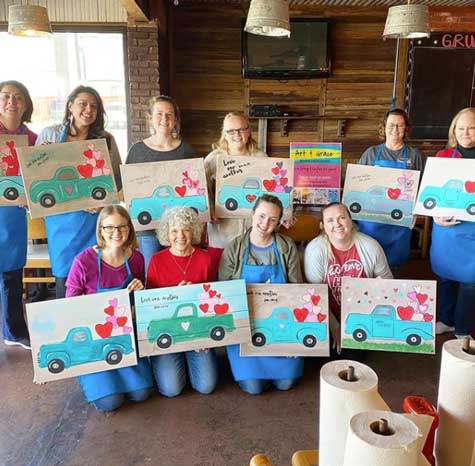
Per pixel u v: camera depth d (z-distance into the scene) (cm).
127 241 216
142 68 448
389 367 256
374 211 264
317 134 535
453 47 507
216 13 500
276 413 213
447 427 83
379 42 511
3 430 202
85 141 230
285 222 246
